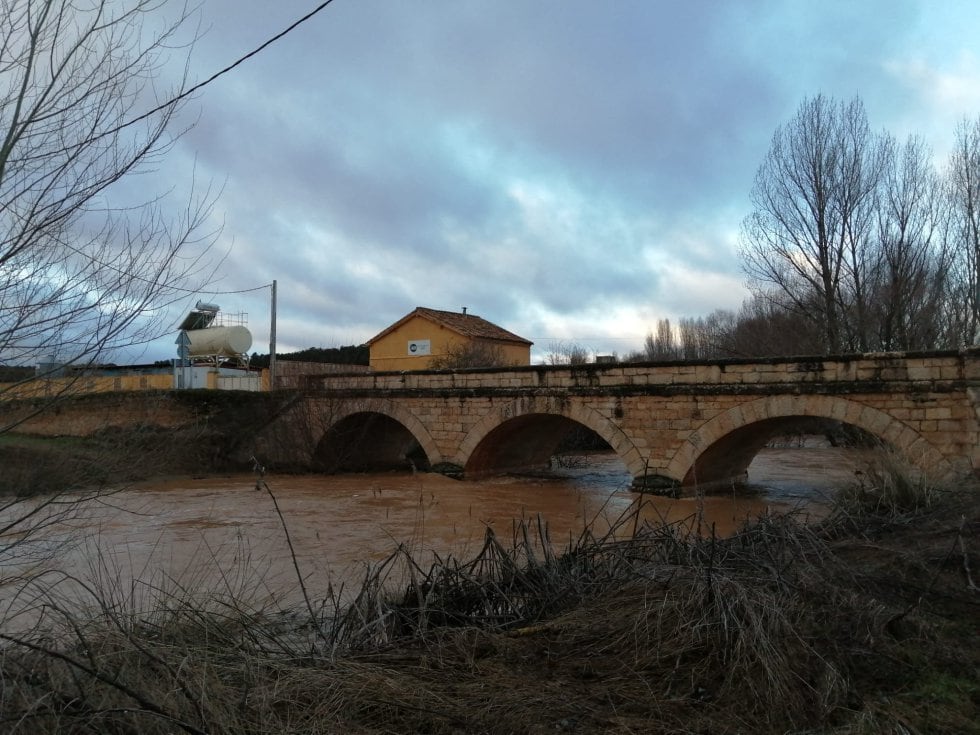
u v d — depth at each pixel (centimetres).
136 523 1521
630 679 490
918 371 1571
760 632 469
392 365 4041
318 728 407
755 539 820
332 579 968
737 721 423
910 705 426
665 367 1950
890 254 2698
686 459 1903
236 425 2644
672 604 550
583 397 2106
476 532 1455
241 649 500
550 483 2400
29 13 398
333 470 2739
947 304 2898
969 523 831
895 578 653
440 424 2464
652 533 812
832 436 3419
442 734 415
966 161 2697
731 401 1833
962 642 513
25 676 371
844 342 2820
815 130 2756
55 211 406
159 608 534
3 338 391
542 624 610
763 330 3503
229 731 375
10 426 410
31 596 545
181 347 2061
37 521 479
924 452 1549
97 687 371
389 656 543
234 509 1766
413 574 684
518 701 455
